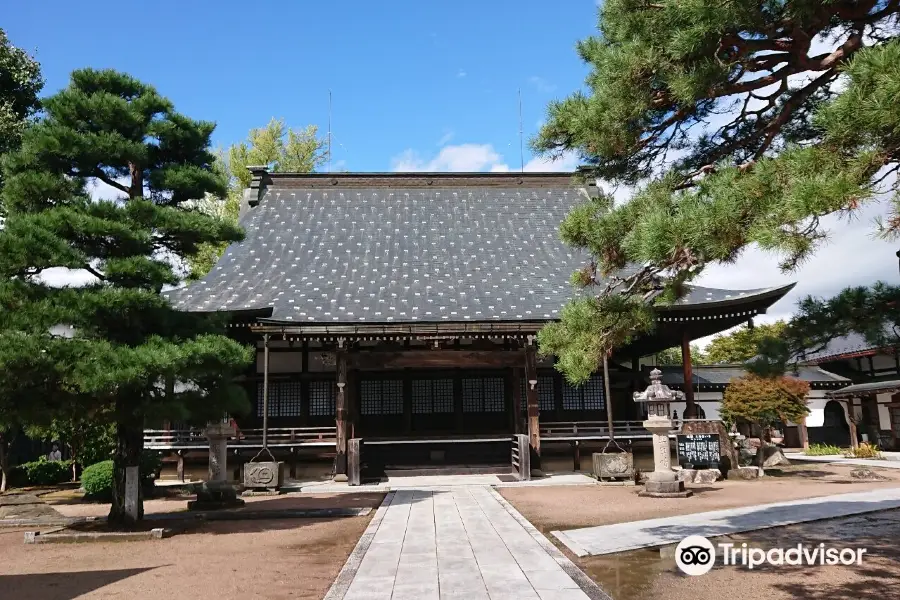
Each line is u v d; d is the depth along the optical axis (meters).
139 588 7.41
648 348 23.41
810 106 6.43
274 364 21.59
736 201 4.61
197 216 11.98
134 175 12.46
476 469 20.53
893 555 8.45
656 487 14.71
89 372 9.63
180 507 14.63
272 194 28.42
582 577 7.42
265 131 36.44
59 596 7.15
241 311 18.36
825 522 10.93
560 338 7.17
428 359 19.64
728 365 30.98
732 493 14.98
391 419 22.19
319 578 7.72
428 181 29.56
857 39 5.40
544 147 7.46
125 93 12.51
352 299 21.31
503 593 6.76
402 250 24.98
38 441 24.48
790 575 7.53
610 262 6.79
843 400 31.92
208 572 8.13
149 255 11.91
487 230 26.66
